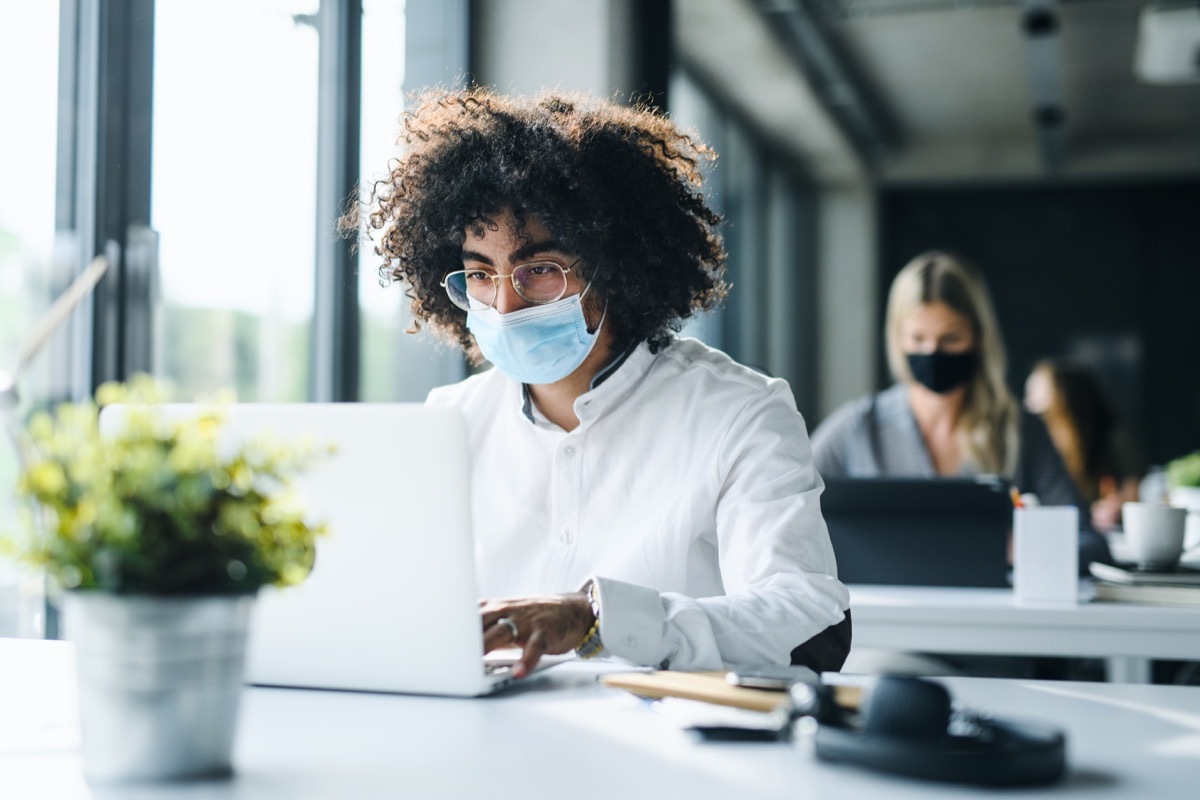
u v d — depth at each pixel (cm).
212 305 248
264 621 110
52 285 209
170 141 232
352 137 299
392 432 104
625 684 104
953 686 117
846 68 696
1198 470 397
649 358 162
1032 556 195
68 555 74
